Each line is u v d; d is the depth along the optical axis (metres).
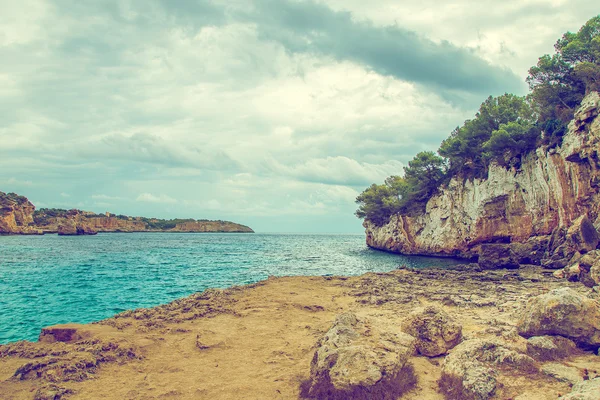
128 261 53.00
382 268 46.91
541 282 24.09
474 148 56.16
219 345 11.56
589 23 42.06
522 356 8.19
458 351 8.66
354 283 25.77
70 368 9.44
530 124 48.44
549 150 39.72
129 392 8.38
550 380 7.43
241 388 8.45
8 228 169.25
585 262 21.73
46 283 31.44
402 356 8.22
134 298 24.88
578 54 41.47
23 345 12.03
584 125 34.69
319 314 16.02
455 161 63.66
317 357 8.47
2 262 50.34
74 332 12.64
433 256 65.69
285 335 12.67
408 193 74.19
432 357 9.76
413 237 72.12
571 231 31.38
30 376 9.34
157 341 12.00
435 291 21.22
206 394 8.23
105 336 12.08
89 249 81.44
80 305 22.59
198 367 9.88
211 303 18.23
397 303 17.73
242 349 11.26
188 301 19.00
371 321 10.62
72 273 38.59
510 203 47.91
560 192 37.56
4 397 8.25
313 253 76.06
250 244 119.19
